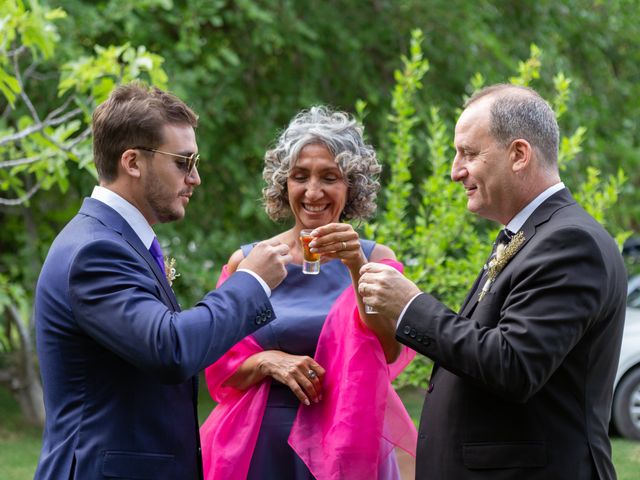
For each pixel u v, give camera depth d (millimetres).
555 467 2262
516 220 2445
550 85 8195
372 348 2988
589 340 2281
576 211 2377
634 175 9344
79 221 2371
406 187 4727
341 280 3176
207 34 7883
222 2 7039
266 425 3006
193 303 7309
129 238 2371
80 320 2236
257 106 7758
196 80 7133
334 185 3027
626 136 9312
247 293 2365
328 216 3053
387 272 2451
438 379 2527
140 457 2285
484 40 7859
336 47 8070
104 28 6719
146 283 2291
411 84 4789
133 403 2295
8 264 7531
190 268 7156
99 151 2416
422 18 8070
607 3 9305
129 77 4613
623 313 2381
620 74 9906
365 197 3119
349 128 3082
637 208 9117
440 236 4598
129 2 6637
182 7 7340
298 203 3062
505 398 2232
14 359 7785
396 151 4777
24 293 6672
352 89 8086
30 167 4754
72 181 7262
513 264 2350
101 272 2246
